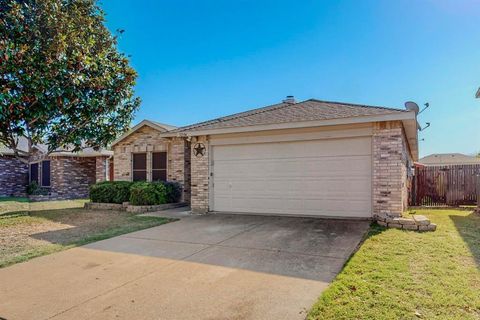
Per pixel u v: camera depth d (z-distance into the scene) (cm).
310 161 944
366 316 315
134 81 982
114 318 336
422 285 386
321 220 859
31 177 2028
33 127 889
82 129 945
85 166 2006
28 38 771
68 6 875
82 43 843
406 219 731
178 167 1396
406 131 995
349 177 891
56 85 781
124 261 534
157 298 383
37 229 820
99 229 815
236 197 1054
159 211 1155
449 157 3556
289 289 396
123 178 1562
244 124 1000
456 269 443
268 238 666
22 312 354
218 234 723
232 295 385
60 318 339
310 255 534
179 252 582
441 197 1387
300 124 905
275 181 994
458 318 307
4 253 591
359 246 575
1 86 702
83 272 483
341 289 379
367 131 863
